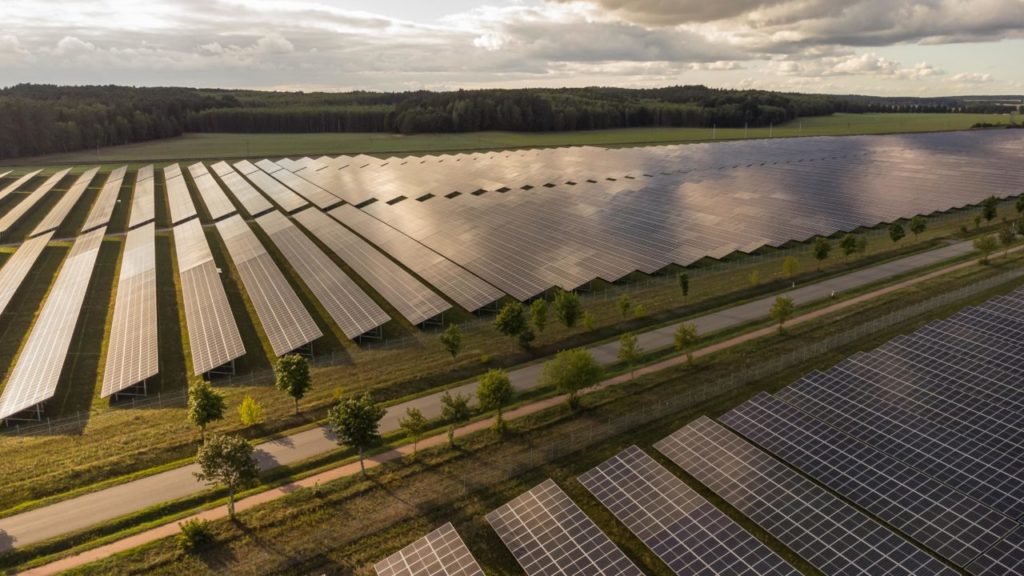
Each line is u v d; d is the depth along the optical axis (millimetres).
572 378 51188
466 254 93812
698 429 45844
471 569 34406
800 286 80750
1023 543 32500
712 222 103438
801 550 34625
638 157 190875
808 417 46000
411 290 79625
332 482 44750
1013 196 119812
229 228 115625
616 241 94125
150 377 60500
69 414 56594
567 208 117875
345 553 38281
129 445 50875
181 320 77250
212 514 42312
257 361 66562
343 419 44250
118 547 39406
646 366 60906
